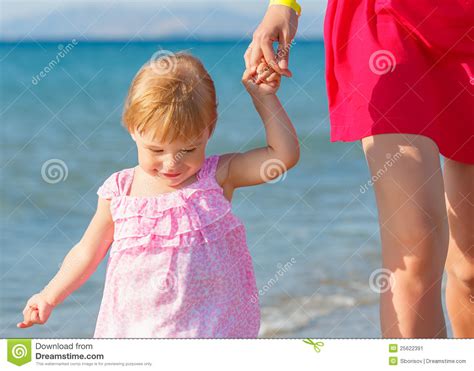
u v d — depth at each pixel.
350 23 3.10
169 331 2.96
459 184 3.41
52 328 5.12
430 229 2.83
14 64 29.23
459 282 3.52
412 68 2.96
